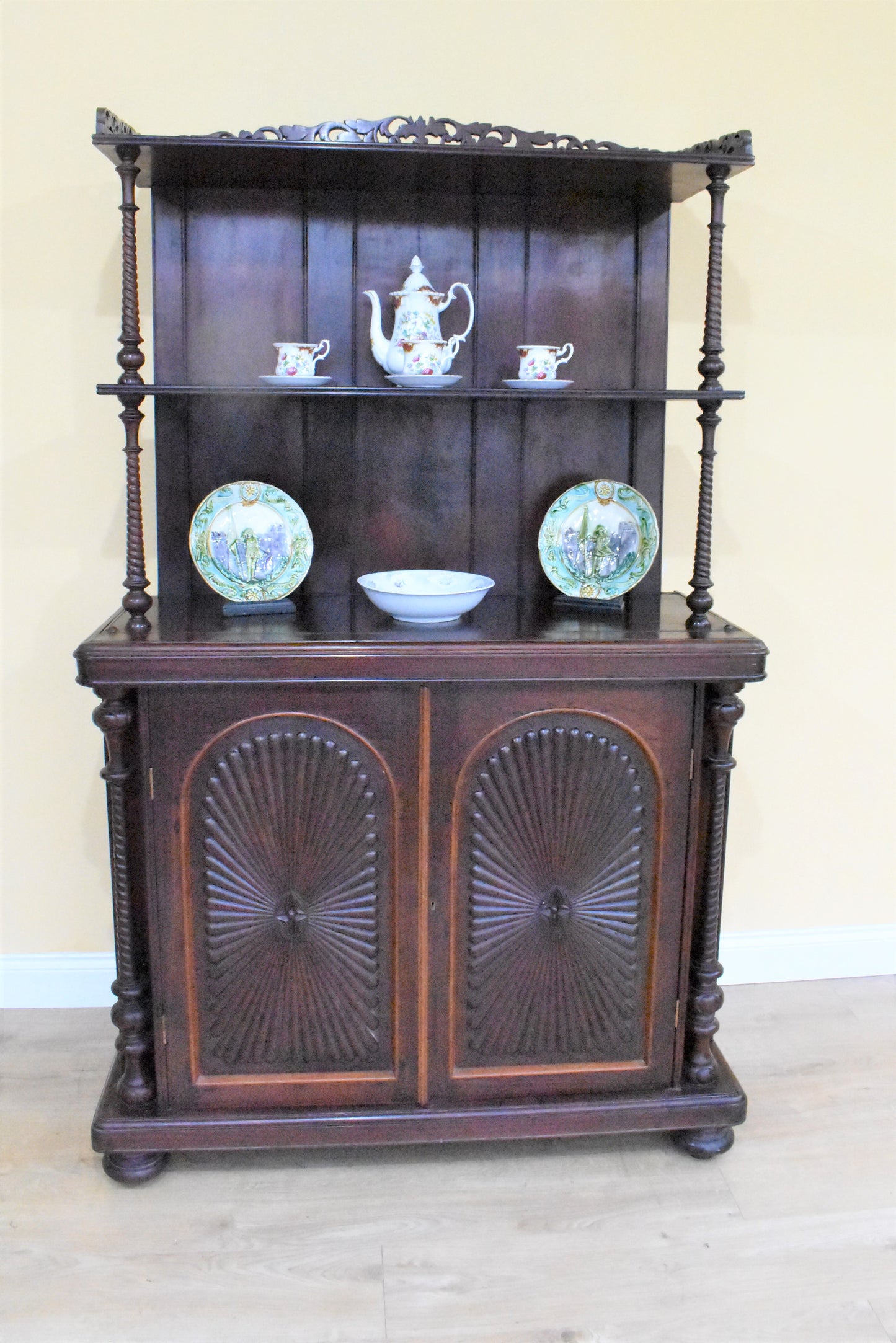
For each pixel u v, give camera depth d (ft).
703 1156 5.83
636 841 5.59
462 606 5.58
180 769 5.30
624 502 6.11
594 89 6.43
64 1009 7.16
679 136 6.52
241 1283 5.02
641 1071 5.81
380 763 5.36
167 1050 5.55
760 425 6.86
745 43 6.47
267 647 5.14
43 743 6.86
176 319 6.04
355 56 6.27
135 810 5.44
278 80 6.26
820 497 7.00
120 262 6.36
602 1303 4.92
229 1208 5.49
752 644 5.35
